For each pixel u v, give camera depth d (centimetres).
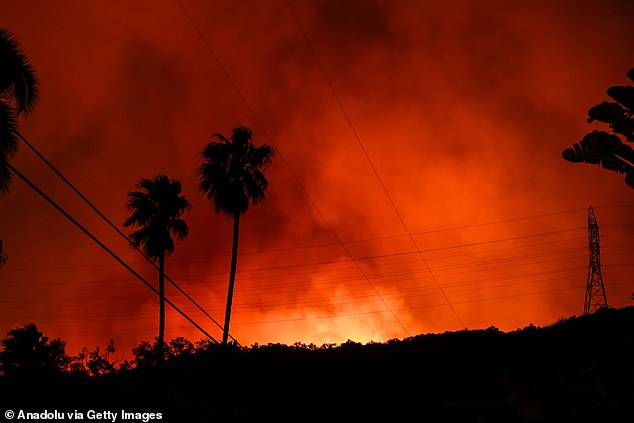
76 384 3120
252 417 3347
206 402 3300
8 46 2306
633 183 829
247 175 4212
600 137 845
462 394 3525
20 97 2338
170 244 4466
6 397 2908
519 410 1738
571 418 1652
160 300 4312
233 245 4200
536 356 4072
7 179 2273
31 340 3447
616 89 834
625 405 1516
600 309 4672
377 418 3512
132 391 3094
